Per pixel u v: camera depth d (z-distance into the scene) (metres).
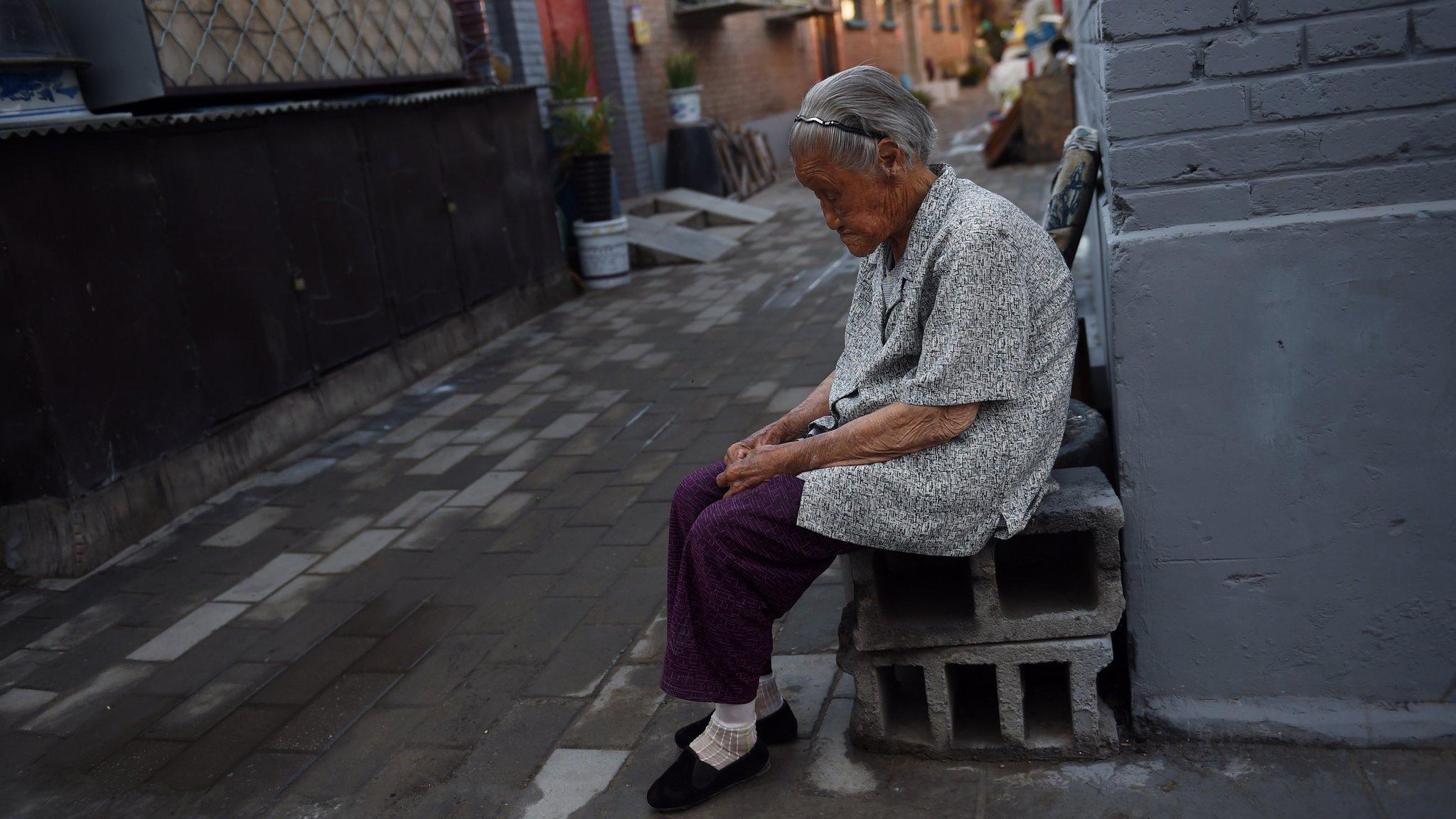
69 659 3.39
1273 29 1.92
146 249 4.38
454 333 6.76
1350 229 1.95
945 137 17.14
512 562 3.73
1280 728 2.19
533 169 7.87
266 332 5.09
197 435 4.64
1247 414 2.07
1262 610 2.17
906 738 2.31
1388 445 2.03
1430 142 1.91
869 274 2.18
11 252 3.77
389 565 3.83
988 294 1.89
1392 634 2.12
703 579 2.06
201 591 3.79
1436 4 1.85
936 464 1.99
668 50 12.90
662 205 11.08
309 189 5.43
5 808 2.62
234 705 3.00
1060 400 2.03
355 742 2.72
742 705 2.20
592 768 2.46
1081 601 2.21
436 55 6.68
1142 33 1.97
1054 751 2.23
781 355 6.01
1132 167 2.03
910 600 2.31
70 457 3.98
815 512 2.01
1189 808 2.04
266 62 5.21
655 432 4.97
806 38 18.41
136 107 4.87
